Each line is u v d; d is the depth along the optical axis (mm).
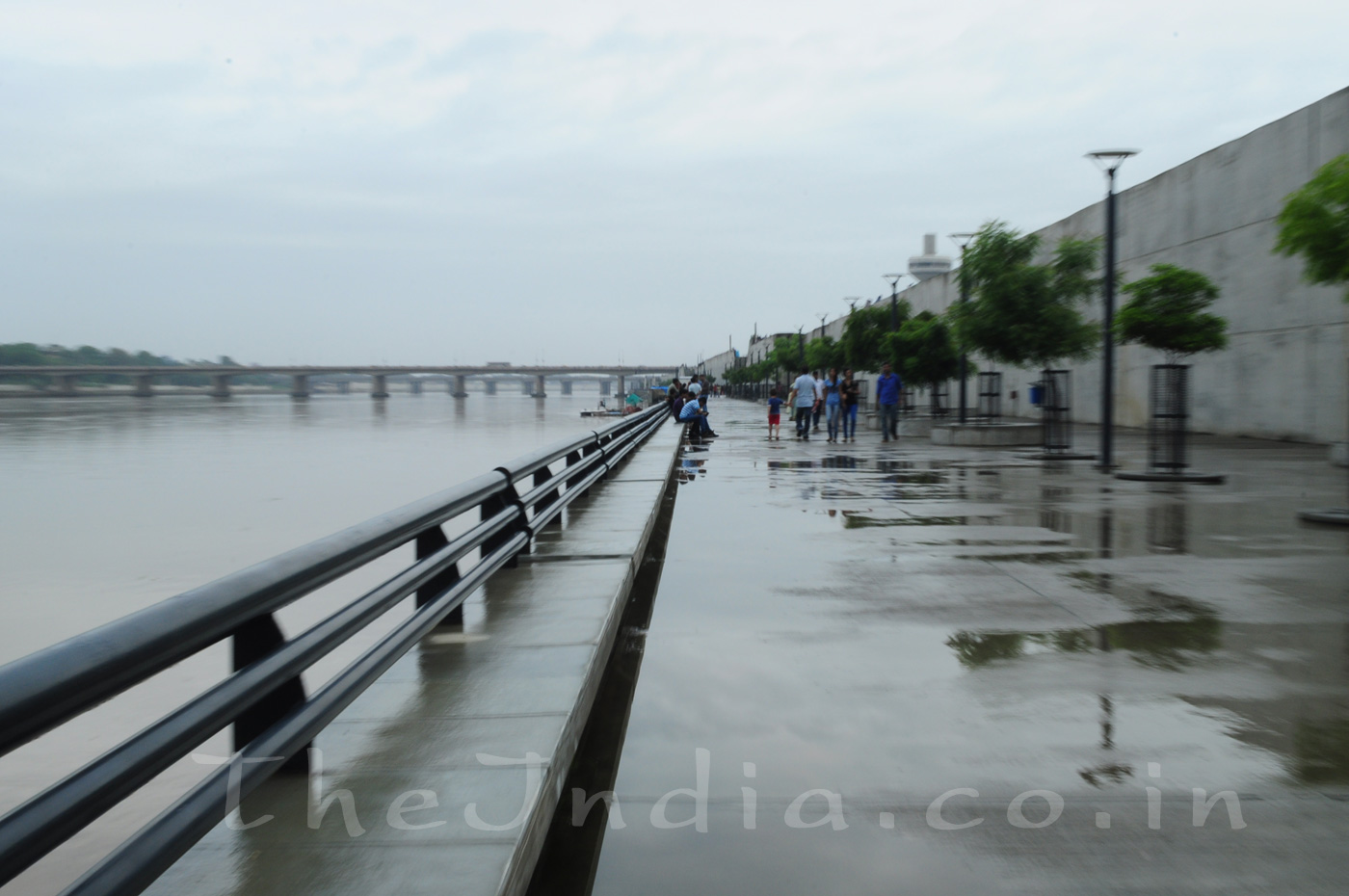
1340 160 10328
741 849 3334
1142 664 5449
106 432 55344
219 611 2420
